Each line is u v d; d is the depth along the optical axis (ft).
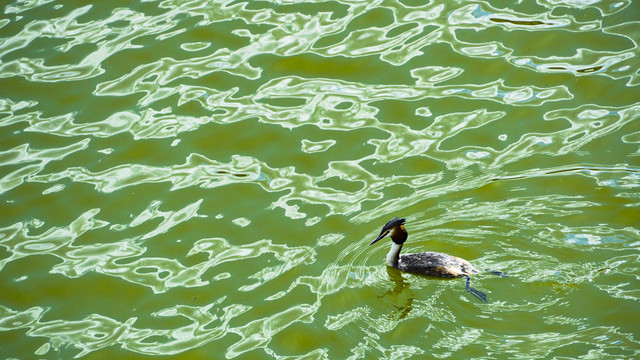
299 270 40.57
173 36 57.82
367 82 53.16
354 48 55.77
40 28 59.21
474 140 48.06
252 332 37.32
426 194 44.47
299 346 36.27
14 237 43.98
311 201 44.93
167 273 41.32
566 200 42.78
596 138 47.01
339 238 42.34
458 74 52.95
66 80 54.44
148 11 60.59
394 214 43.34
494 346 34.53
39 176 47.75
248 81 53.83
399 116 50.37
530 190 43.83
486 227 41.57
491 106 50.29
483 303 36.68
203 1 61.41
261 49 56.18
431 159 46.98
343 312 37.68
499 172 45.44
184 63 55.52
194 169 47.91
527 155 46.44
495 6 58.44
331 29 57.67
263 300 39.09
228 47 56.65
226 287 40.09
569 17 56.44
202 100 52.47
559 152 46.34
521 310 36.17
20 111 52.19
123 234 43.88
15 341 38.04
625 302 35.83
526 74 52.34
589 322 35.12
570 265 38.37
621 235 39.96
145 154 49.08
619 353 33.40
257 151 48.85
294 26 58.34
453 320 36.14
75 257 42.70
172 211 45.14
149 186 46.85
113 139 50.06
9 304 40.19
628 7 56.65
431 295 37.65
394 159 47.26
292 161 47.91
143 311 39.29
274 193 45.75
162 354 36.68
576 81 51.26
